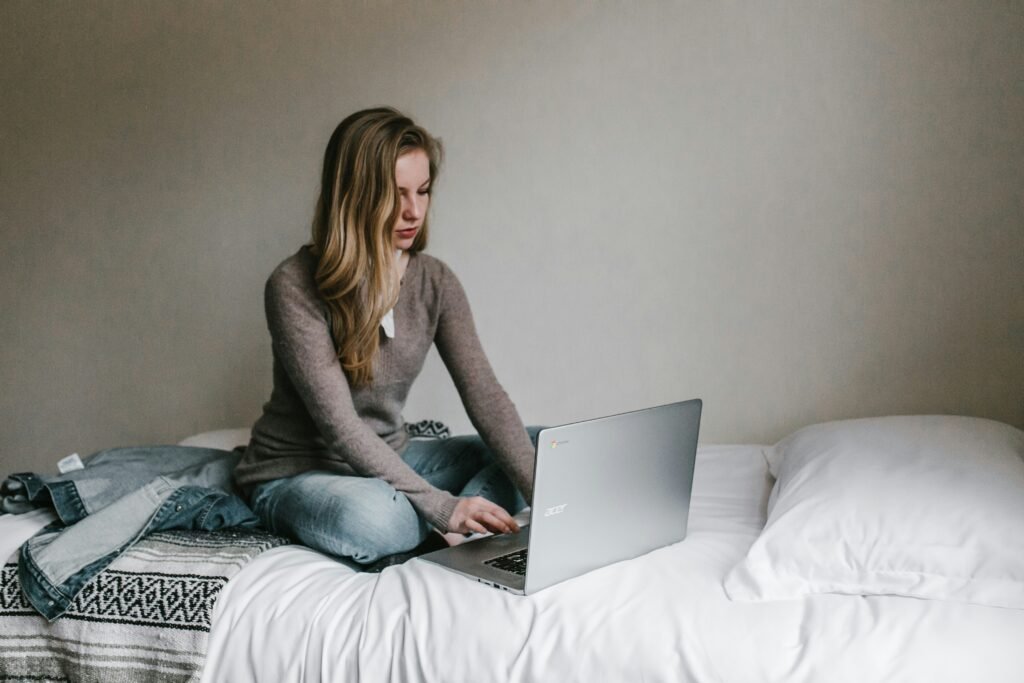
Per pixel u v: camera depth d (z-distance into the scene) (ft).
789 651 4.03
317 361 5.64
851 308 7.57
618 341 8.15
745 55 7.60
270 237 8.89
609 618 4.28
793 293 7.68
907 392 7.52
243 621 4.75
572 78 8.02
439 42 8.29
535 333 8.38
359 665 4.40
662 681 4.00
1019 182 7.13
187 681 4.68
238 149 8.86
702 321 7.92
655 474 4.99
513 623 4.35
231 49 8.78
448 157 8.39
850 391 7.64
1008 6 7.02
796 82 7.51
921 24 7.20
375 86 8.49
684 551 5.06
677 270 7.93
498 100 8.21
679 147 7.82
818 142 7.50
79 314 9.46
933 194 7.30
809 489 5.01
